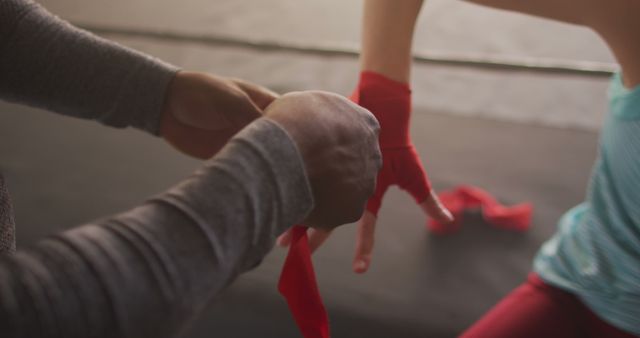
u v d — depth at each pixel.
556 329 1.15
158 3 2.85
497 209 1.85
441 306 1.66
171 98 0.86
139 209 0.62
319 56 2.51
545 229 1.83
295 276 0.76
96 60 0.85
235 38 2.56
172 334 0.60
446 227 1.83
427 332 1.60
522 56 2.35
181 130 0.88
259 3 2.81
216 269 0.61
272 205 0.63
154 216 0.61
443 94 2.34
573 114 2.21
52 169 2.21
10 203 0.80
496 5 0.91
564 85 2.31
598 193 1.07
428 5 2.68
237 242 0.62
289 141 0.65
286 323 1.62
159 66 0.86
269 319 1.63
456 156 2.10
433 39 2.49
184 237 0.61
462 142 2.15
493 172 2.03
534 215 1.88
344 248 1.82
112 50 0.86
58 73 0.84
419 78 2.42
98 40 0.86
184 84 0.86
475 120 2.23
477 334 1.16
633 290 1.05
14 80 0.85
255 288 1.69
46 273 0.58
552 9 0.89
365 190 0.71
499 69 2.19
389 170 0.90
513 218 1.82
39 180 2.17
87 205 2.07
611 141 1.00
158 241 0.60
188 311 0.61
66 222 2.01
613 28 0.87
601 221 1.07
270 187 0.63
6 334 0.56
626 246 1.04
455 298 1.68
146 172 2.18
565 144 2.11
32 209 2.06
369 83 0.90
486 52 2.40
